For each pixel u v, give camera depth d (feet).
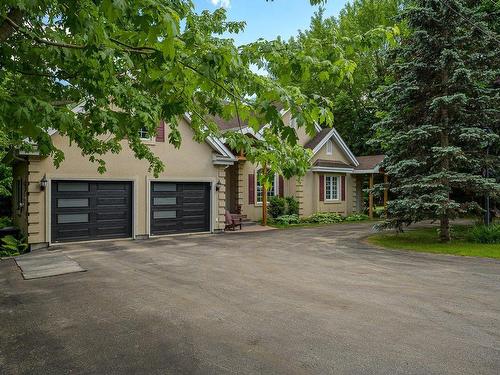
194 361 12.80
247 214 64.23
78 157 40.86
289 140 10.01
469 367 12.27
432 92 40.57
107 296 20.75
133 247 38.68
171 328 15.85
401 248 37.70
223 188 52.01
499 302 19.26
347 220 71.15
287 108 9.96
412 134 39.01
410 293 20.94
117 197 44.04
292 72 11.16
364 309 18.12
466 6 40.70
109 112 15.38
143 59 11.08
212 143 49.85
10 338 15.03
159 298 20.24
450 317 16.98
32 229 38.29
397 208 39.83
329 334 15.03
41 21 13.52
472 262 30.25
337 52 11.84
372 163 75.15
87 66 12.29
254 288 22.17
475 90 38.75
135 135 19.47
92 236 42.39
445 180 38.22
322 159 72.43
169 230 47.78
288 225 61.93
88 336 15.12
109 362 12.83
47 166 39.09
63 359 13.12
